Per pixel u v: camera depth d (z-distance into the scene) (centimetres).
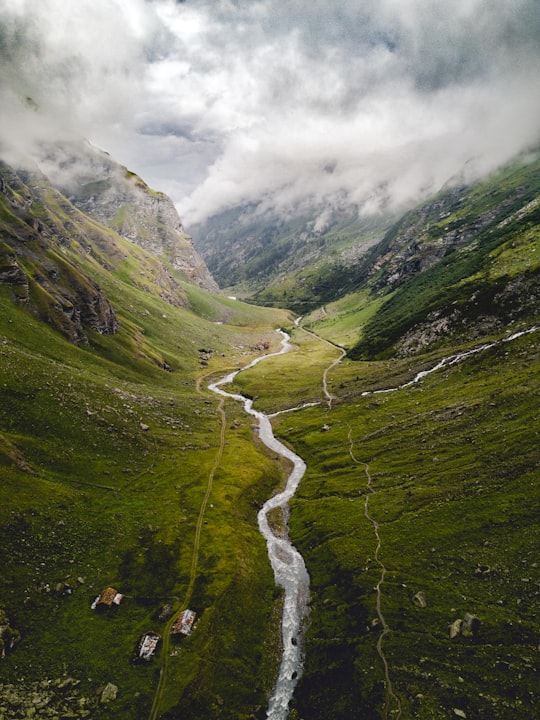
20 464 8869
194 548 8650
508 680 5212
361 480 11606
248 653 6631
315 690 5959
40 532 7494
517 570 6881
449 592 6925
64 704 5072
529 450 9781
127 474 10638
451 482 9931
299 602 7838
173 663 6019
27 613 6091
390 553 8288
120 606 6838
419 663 5841
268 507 11381
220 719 5484
